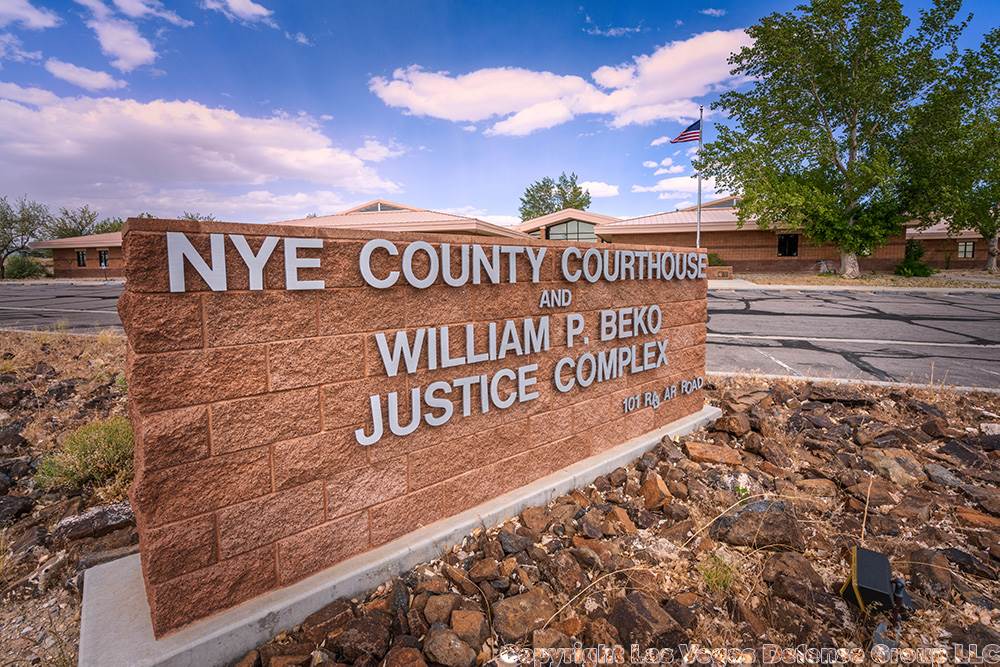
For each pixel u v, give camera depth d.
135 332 2.02
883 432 4.66
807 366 8.02
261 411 2.35
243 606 2.35
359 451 2.68
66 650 2.45
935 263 44.66
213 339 2.19
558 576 2.70
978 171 25.75
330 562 2.62
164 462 2.12
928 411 5.32
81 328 11.62
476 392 3.19
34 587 2.95
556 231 44.28
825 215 26.42
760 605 2.56
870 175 25.41
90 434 4.14
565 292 3.65
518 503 3.34
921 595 2.63
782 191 26.56
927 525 3.27
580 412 3.91
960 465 4.14
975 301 18.69
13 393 5.80
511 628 2.35
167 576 2.17
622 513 3.34
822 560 2.92
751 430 4.89
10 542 3.32
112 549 3.16
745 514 3.24
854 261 28.97
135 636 2.20
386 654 2.22
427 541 2.85
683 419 4.98
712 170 28.52
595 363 3.96
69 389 6.26
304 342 2.44
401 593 2.56
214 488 2.25
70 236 53.38
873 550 2.98
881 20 25.50
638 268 4.30
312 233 2.42
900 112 26.80
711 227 33.72
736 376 6.97
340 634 2.28
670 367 4.80
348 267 2.55
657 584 2.68
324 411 2.54
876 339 10.72
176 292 2.09
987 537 3.06
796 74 27.23
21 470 4.23
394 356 2.74
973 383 6.80
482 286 3.13
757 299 19.66
